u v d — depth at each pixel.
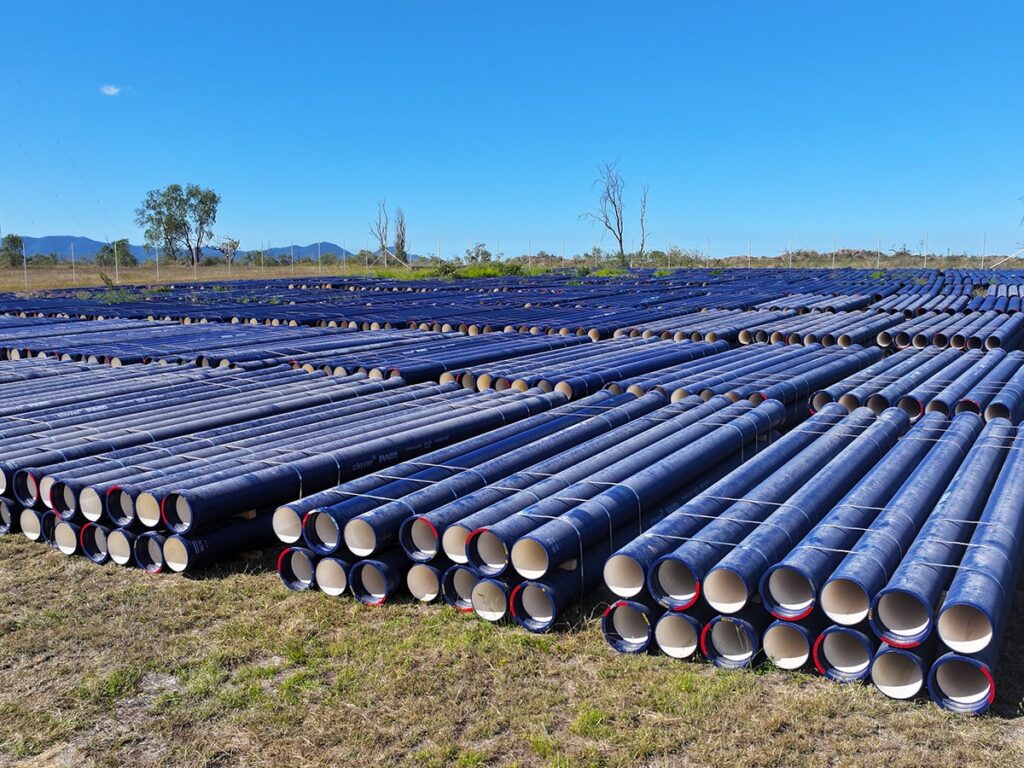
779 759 5.19
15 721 5.75
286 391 14.05
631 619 6.85
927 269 63.88
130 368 16.88
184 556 8.23
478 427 11.88
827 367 15.95
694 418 11.47
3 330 24.48
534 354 19.06
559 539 6.96
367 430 11.15
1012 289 36.34
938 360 16.77
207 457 9.95
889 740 5.35
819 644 6.04
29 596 7.79
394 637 6.90
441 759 5.26
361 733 5.56
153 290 45.12
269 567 8.57
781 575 6.61
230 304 34.53
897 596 6.20
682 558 6.40
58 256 94.69
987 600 5.57
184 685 6.24
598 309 30.00
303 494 9.33
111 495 8.50
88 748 5.46
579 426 11.12
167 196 86.25
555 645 6.70
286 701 5.96
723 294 36.47
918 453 9.55
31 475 9.05
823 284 44.06
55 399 13.15
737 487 8.35
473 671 6.33
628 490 8.10
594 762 5.20
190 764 5.27
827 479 8.45
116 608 7.53
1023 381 13.45
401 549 7.86
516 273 62.94
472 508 7.90
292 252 87.88
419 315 28.28
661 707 5.78
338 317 27.45
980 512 7.57
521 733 5.54
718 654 6.41
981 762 5.08
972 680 5.86
